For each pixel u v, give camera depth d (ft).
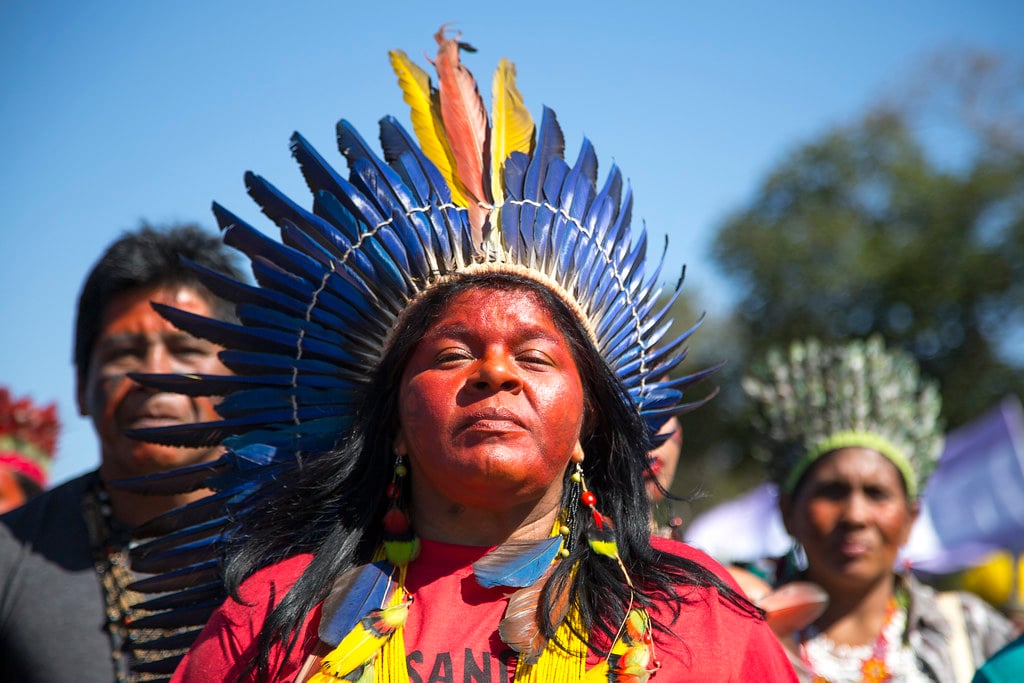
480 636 8.58
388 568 9.10
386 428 9.70
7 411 21.81
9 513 13.33
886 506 16.14
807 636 15.57
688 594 9.04
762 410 17.76
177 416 13.03
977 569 27.07
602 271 9.87
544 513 9.28
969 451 25.64
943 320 74.08
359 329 9.77
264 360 10.09
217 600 10.46
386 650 8.52
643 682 8.30
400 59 11.03
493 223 9.55
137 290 13.48
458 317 9.00
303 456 10.06
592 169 10.52
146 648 10.67
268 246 9.89
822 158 77.92
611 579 8.95
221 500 10.23
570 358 9.18
